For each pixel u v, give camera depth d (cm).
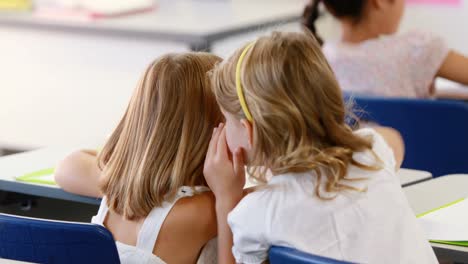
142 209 226
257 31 579
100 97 614
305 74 190
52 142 654
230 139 203
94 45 600
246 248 193
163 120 224
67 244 207
